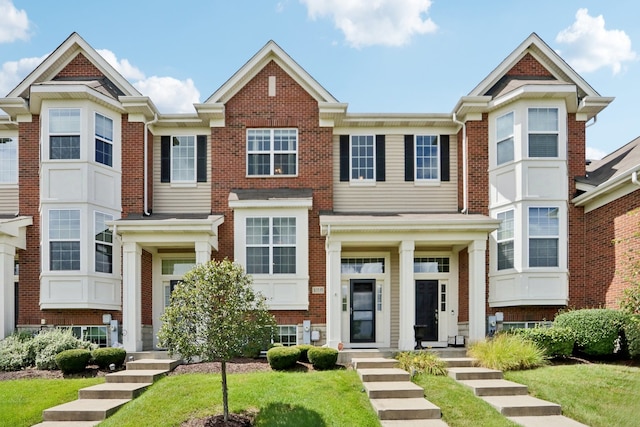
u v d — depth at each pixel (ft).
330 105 55.83
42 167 52.54
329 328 49.85
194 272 33.24
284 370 42.98
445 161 59.36
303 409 32.71
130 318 50.08
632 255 45.55
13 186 58.29
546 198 52.60
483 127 56.44
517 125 53.36
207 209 58.08
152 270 57.00
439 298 58.03
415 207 58.85
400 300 50.96
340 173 59.00
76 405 34.47
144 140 56.18
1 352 45.78
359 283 57.77
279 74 57.82
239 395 34.91
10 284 51.19
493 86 57.72
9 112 54.95
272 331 33.94
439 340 57.31
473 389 36.42
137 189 55.57
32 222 54.13
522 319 53.26
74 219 52.16
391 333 56.95
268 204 53.98
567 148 54.39
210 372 42.52
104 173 54.19
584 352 43.21
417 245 56.18
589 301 52.60
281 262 54.39
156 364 43.86
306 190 56.70
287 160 57.52
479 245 50.78
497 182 55.21
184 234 50.96
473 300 50.55
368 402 34.88
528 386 36.70
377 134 59.57
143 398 35.58
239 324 32.12
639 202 45.16
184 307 32.04
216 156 57.06
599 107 54.39
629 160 52.39
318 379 38.81
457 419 32.14
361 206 58.80
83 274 51.49
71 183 52.34
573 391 35.32
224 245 55.16
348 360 46.09
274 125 57.31
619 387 35.53
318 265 55.36
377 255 57.82
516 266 52.42
